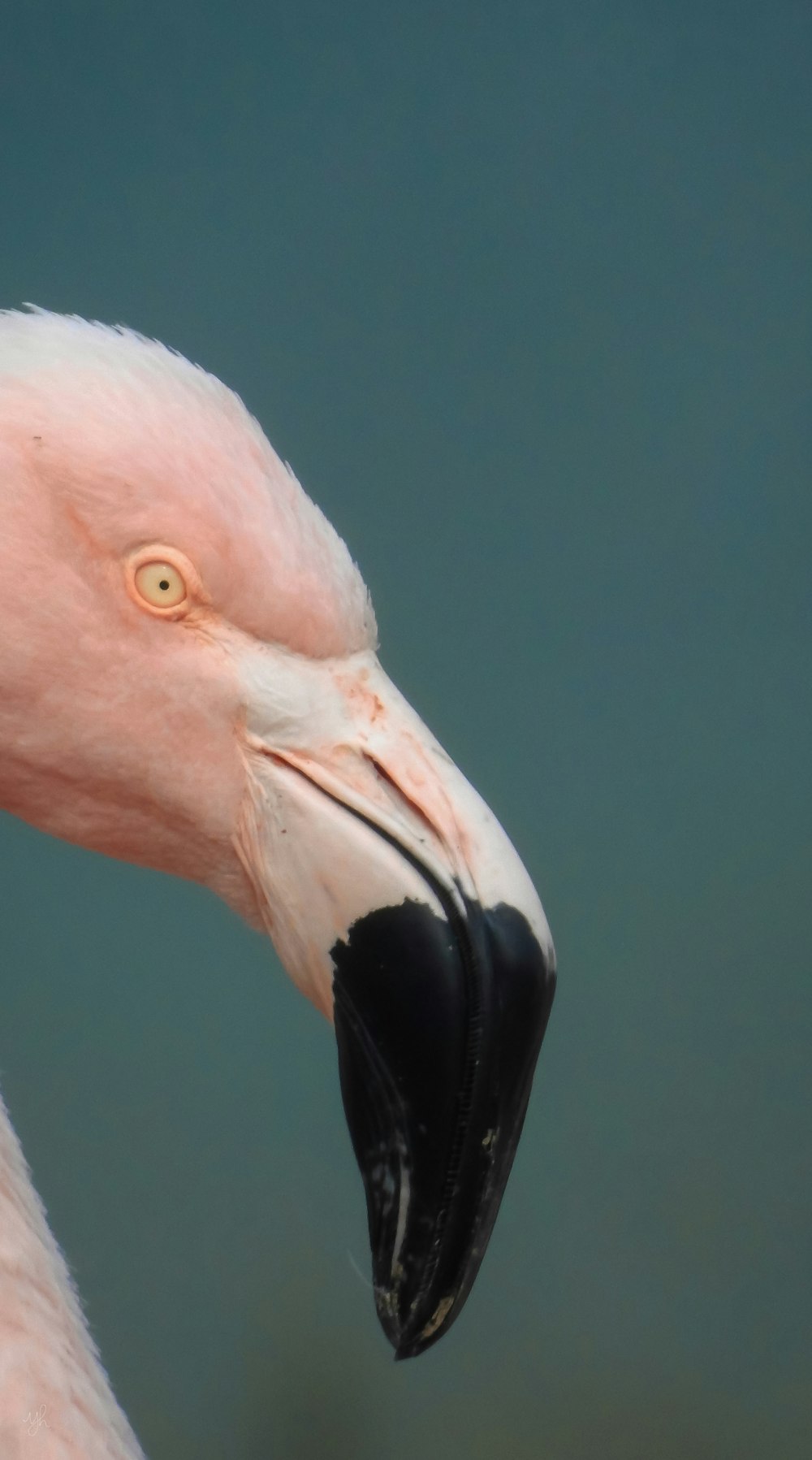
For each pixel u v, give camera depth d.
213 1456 7.32
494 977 2.84
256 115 10.73
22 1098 8.45
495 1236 8.27
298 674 2.95
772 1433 7.49
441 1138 2.83
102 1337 7.67
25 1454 2.46
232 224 10.46
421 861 2.90
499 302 10.47
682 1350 7.83
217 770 2.93
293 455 9.94
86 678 2.83
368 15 10.95
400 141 10.80
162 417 2.79
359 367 10.21
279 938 2.98
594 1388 7.67
